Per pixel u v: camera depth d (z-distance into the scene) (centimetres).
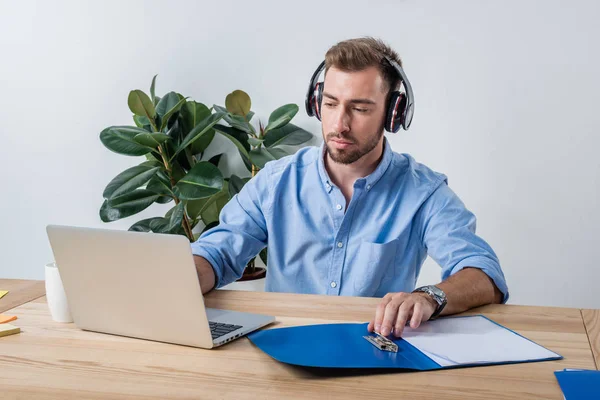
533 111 275
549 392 93
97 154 313
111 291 117
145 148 269
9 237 328
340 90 157
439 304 126
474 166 283
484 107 278
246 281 289
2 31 313
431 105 282
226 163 303
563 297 282
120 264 114
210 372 101
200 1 295
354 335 117
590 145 272
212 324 122
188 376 100
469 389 94
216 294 149
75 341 117
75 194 319
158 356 108
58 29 308
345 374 100
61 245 120
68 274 121
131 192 277
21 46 312
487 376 99
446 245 163
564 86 271
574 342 116
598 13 264
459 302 133
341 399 91
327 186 175
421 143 285
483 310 136
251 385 96
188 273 107
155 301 112
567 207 277
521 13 270
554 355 108
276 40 291
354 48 157
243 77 297
